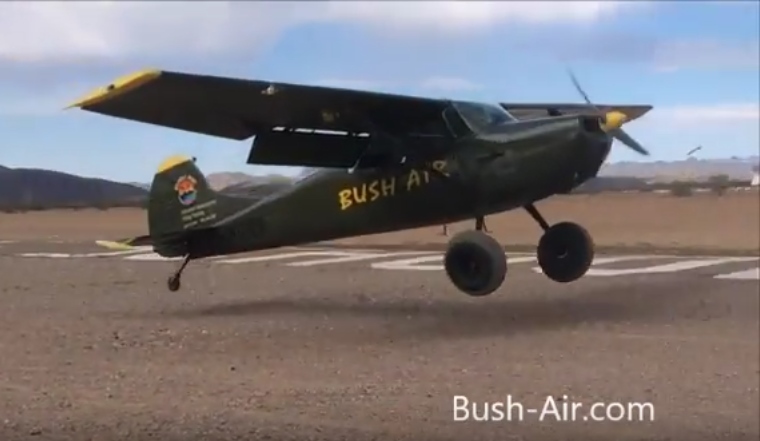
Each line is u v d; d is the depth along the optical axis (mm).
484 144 10078
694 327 10180
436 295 12953
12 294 5496
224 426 5211
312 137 10219
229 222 11688
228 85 8000
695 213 36594
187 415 5363
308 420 5523
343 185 10961
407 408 5977
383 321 10453
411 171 10508
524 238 24656
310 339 9031
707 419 5898
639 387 6863
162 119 8523
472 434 5312
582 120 9820
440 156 10320
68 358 6000
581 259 11172
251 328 9414
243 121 9367
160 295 11164
